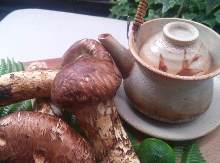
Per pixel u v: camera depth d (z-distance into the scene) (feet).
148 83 0.87
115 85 0.77
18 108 0.92
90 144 0.81
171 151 0.79
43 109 0.87
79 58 0.84
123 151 0.79
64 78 0.76
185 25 0.87
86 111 0.78
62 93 0.75
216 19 1.64
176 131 0.90
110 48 0.91
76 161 0.72
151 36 0.95
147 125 0.91
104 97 0.76
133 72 0.91
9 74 0.85
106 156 0.79
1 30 1.42
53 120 0.76
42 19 1.49
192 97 0.85
